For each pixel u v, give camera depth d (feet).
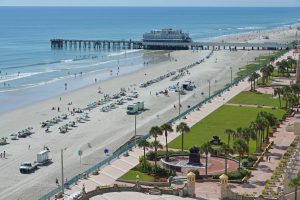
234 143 415.85
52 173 431.43
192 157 425.69
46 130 569.64
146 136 514.27
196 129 552.82
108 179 396.78
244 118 603.26
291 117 605.73
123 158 449.06
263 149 465.88
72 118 625.41
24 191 393.29
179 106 654.53
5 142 524.11
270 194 349.20
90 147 503.61
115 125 589.73
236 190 366.84
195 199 316.19
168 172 407.23
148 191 323.37
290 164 364.79
